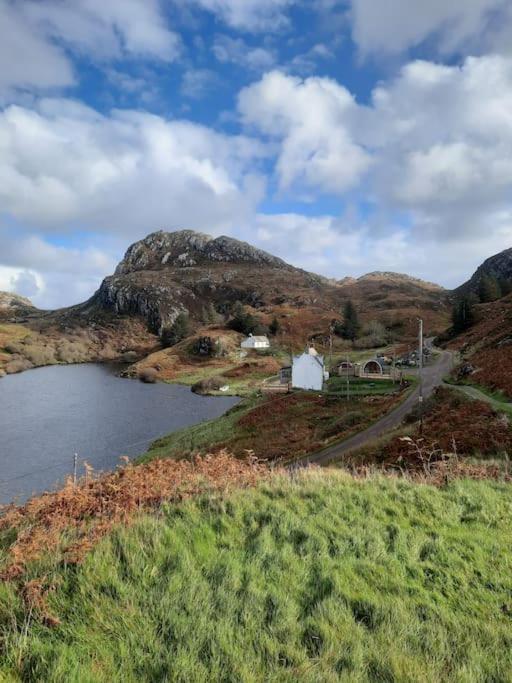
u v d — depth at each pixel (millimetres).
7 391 74375
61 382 87875
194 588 4668
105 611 4270
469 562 5887
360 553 5906
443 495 8766
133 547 5395
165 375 94562
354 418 37812
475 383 40750
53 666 3518
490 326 73812
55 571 4777
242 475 8938
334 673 3643
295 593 4879
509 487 10016
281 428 40469
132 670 3613
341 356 98312
